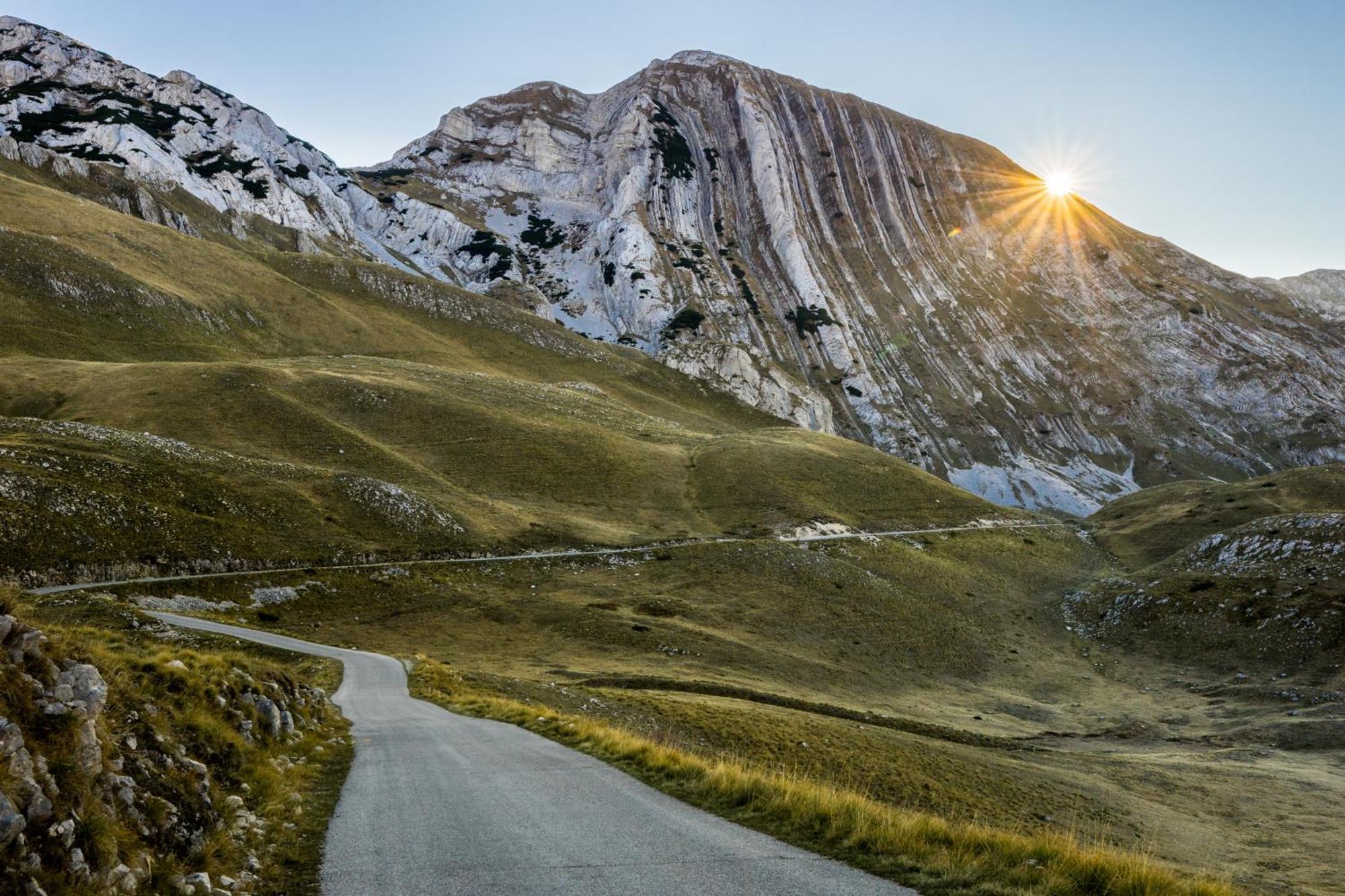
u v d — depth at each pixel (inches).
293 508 3065.9
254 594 2399.1
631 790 524.1
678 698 1788.9
